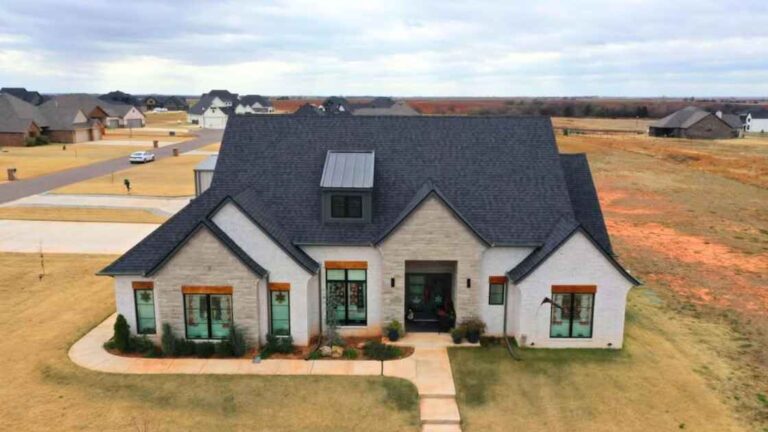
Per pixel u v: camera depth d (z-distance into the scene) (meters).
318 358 21.70
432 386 19.64
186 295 21.86
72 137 103.25
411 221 22.64
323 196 23.70
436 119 27.28
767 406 18.53
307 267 22.16
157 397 18.64
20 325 24.19
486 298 23.72
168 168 72.88
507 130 26.91
